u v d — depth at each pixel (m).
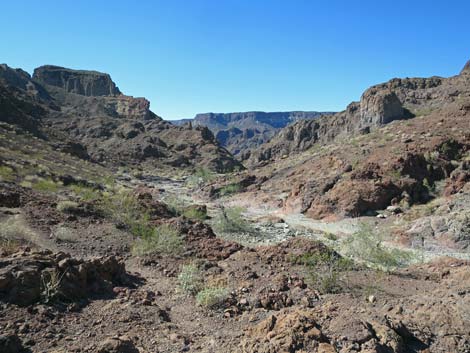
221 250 12.88
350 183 27.67
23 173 24.97
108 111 155.38
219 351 5.65
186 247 12.88
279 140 124.38
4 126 48.69
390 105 74.75
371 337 5.54
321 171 39.94
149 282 9.41
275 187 41.06
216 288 8.41
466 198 23.05
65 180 28.06
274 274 10.20
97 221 15.05
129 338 5.82
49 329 5.80
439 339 6.12
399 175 28.33
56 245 11.66
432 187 27.91
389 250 16.08
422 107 80.06
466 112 45.62
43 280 6.72
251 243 18.77
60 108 130.12
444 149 33.44
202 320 7.14
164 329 6.37
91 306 6.93
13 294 6.30
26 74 169.88
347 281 10.13
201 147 105.88
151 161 90.75
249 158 130.62
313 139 112.62
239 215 24.61
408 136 41.44
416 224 20.28
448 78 93.25
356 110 102.75
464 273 10.25
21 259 7.14
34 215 13.90
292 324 5.55
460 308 6.73
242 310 7.61
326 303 7.44
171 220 15.56
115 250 12.19
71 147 62.53
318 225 25.03
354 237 15.80
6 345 5.05
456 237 18.42
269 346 5.23
